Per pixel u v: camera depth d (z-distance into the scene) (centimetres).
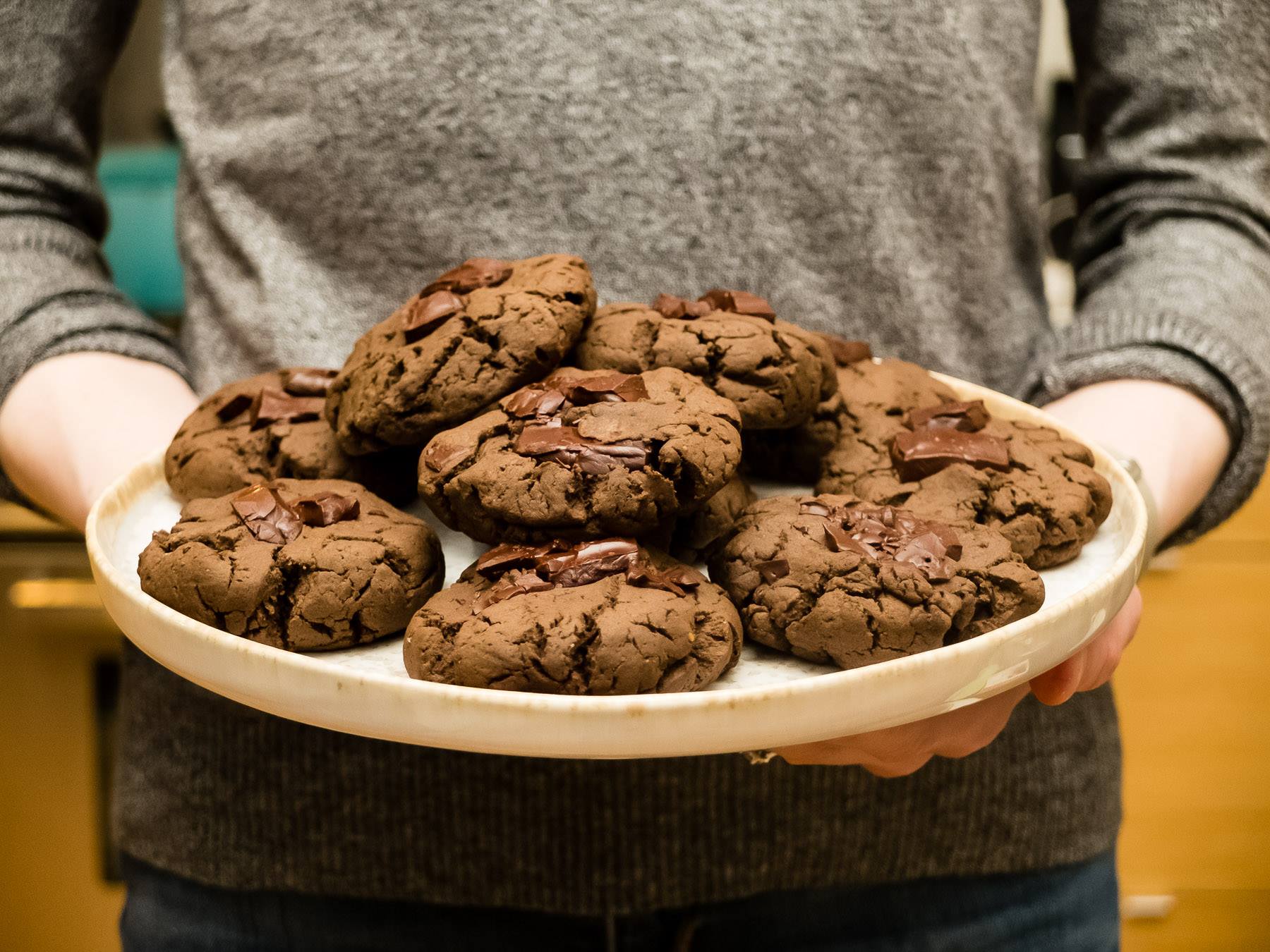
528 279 55
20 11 64
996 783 63
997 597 49
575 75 61
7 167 65
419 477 51
